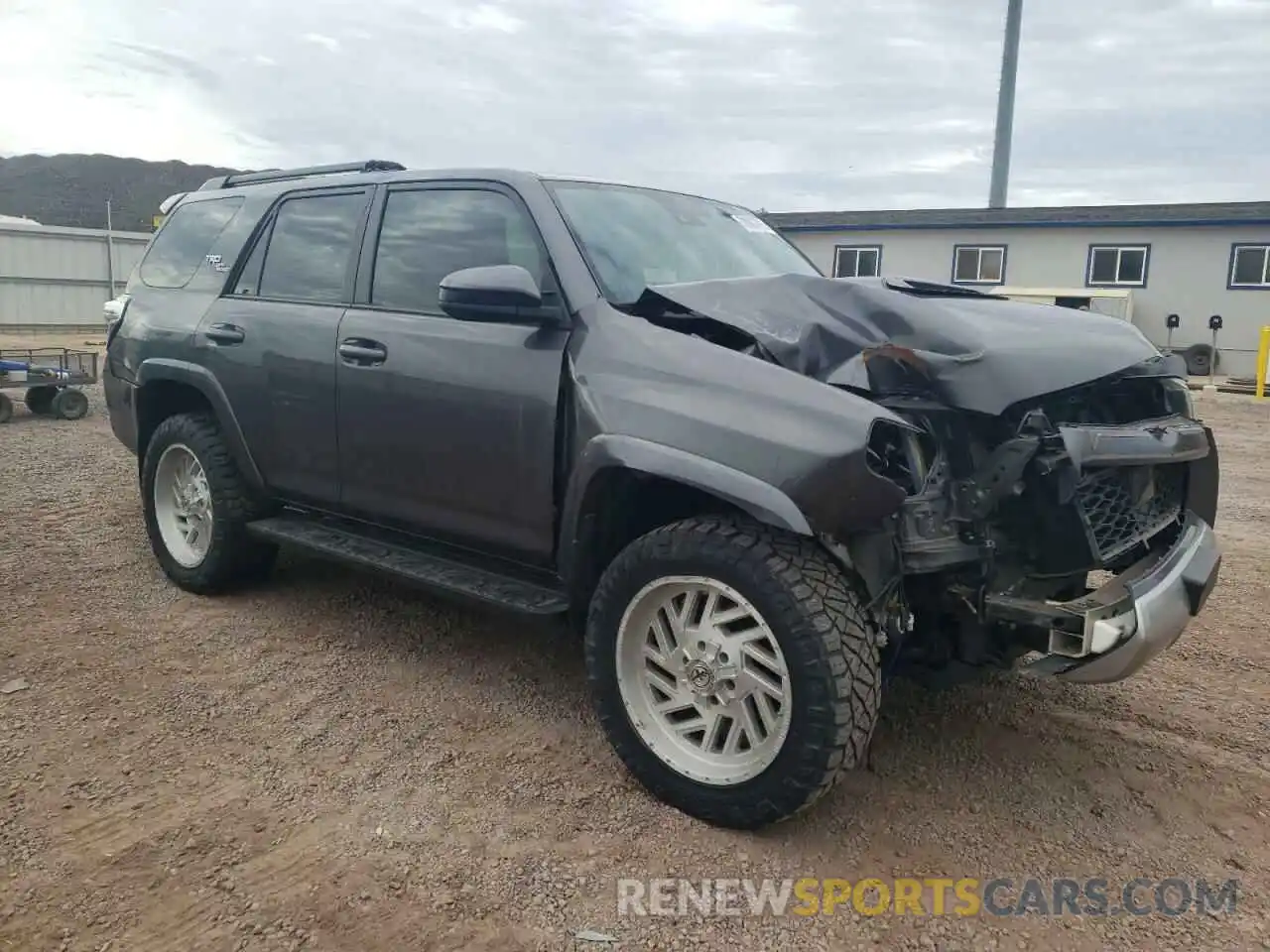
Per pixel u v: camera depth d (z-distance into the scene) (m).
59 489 7.30
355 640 4.43
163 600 4.86
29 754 3.32
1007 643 3.07
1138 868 2.87
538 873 2.76
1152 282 23.72
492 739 3.54
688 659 3.05
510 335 3.52
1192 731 3.73
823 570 2.82
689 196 4.42
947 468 2.98
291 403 4.29
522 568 3.70
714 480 2.83
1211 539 3.30
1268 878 2.84
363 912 2.57
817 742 2.73
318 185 4.53
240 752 3.39
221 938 2.46
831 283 3.20
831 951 2.49
